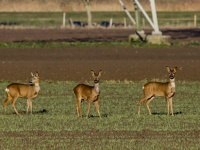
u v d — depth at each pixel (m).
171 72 51.91
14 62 98.75
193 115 52.31
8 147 38.59
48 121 48.97
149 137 42.03
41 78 86.00
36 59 104.25
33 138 41.59
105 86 77.62
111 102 63.94
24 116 51.91
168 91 52.03
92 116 53.06
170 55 109.00
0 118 50.44
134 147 38.41
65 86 78.00
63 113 55.59
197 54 110.50
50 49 118.88
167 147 38.56
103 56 108.50
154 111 57.03
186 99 65.75
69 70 91.88
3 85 78.50
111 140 40.72
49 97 67.81
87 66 95.06
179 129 45.22
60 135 42.81
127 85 78.75
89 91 49.72
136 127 45.78
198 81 83.69
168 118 50.47
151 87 53.50
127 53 112.19
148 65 95.88
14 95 53.84
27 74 88.88
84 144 39.50
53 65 96.06
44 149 37.97
